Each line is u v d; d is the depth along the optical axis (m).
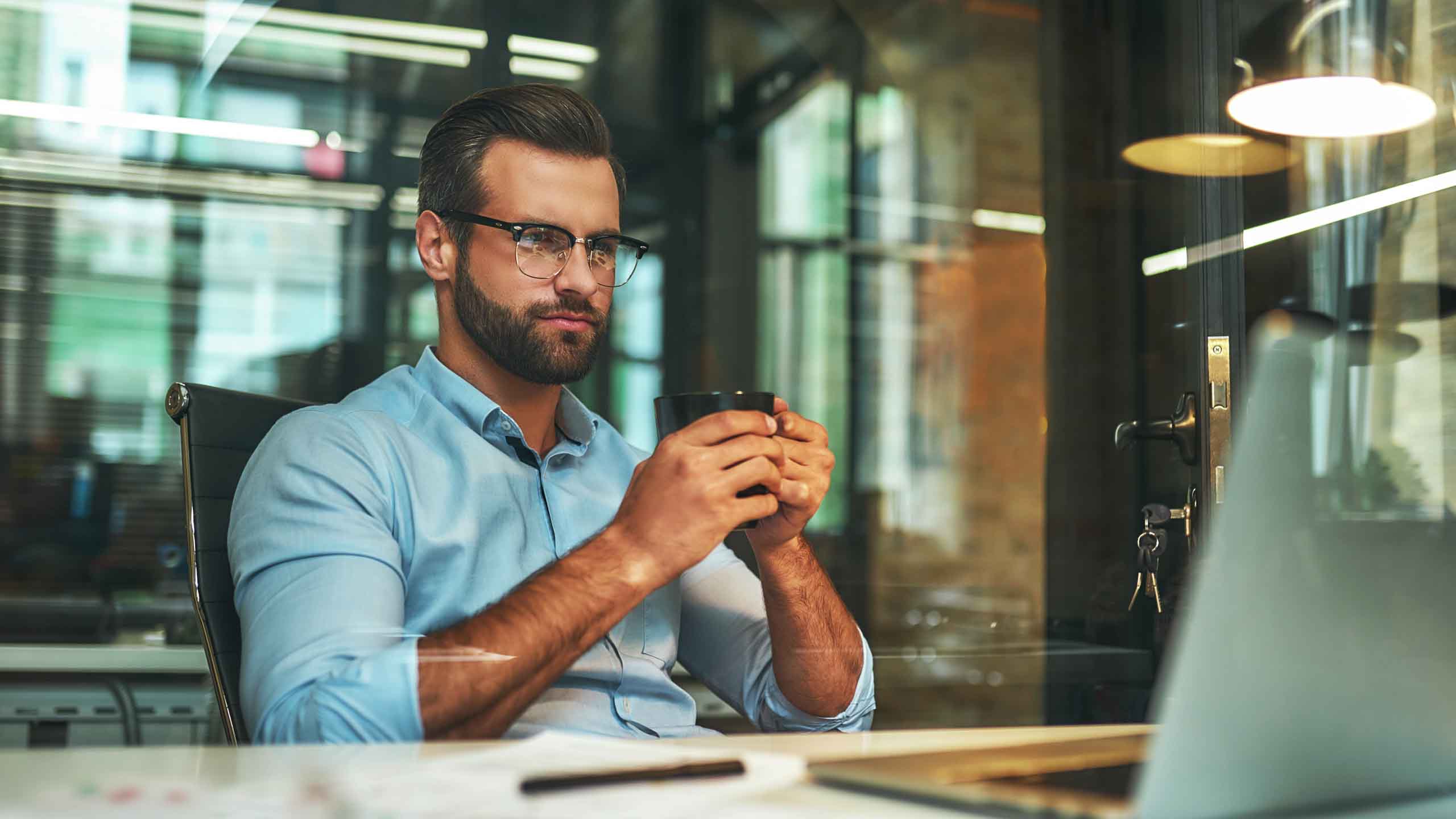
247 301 4.65
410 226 4.86
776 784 0.43
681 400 0.83
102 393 4.43
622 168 1.09
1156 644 1.97
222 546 0.92
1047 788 0.39
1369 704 0.37
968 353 6.34
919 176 6.41
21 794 0.38
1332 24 1.89
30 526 4.21
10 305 4.31
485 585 0.92
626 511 0.78
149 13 4.41
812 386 6.55
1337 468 0.37
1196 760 0.33
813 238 6.54
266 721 0.70
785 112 6.51
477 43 5.17
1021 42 6.21
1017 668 4.41
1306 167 1.90
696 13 6.20
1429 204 1.83
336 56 4.73
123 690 2.04
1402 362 1.77
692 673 1.09
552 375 1.01
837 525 6.33
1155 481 2.09
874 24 6.38
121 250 4.46
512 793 0.40
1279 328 0.36
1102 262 2.71
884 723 4.37
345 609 0.77
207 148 4.56
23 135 4.30
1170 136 2.38
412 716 0.66
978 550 6.21
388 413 0.98
